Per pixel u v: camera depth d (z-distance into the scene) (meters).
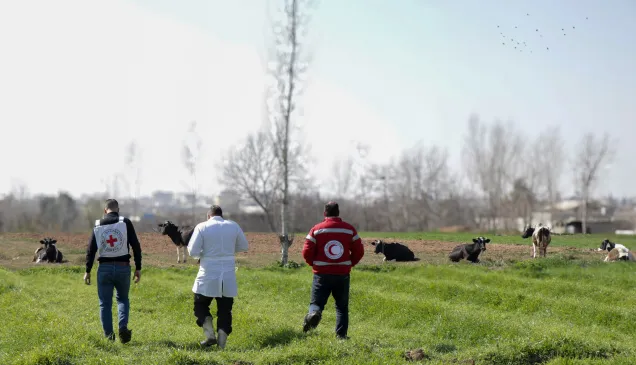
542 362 9.26
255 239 35.19
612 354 9.62
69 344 9.33
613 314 13.58
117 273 10.35
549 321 13.32
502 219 79.44
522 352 9.46
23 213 74.12
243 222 70.94
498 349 9.55
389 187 79.44
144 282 18.59
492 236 40.34
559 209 94.38
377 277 19.20
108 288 10.39
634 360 9.03
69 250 30.50
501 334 11.41
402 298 15.03
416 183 79.00
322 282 10.43
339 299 10.52
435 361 8.98
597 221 91.81
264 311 14.22
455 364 9.13
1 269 20.88
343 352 9.27
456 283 17.86
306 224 69.88
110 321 10.39
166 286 17.39
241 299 16.27
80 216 76.06
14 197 79.50
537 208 81.88
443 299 16.22
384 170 79.44
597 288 16.97
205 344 10.09
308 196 70.50
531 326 11.88
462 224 80.38
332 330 11.84
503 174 73.56
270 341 10.56
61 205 73.94
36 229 70.50
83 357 8.92
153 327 12.27
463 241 33.66
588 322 13.39
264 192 65.62
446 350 10.38
